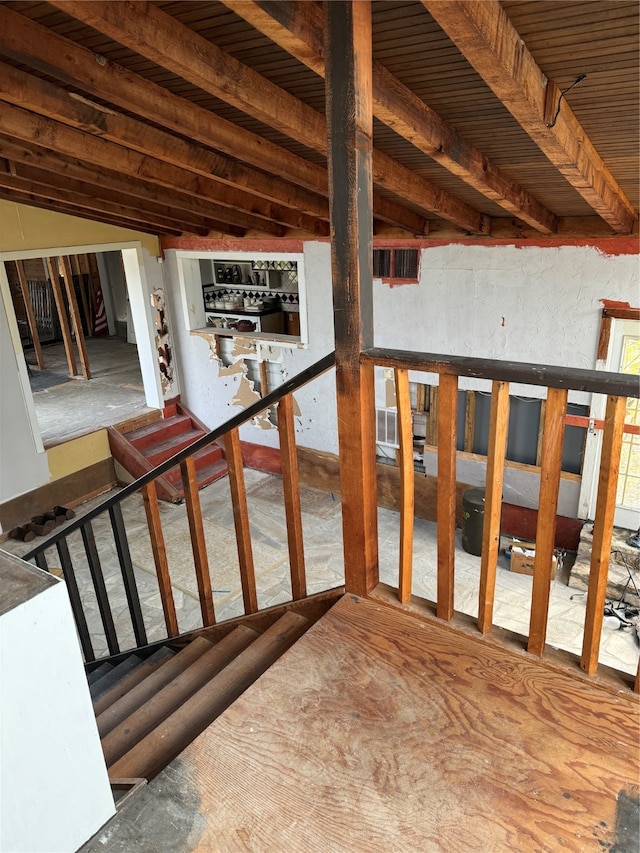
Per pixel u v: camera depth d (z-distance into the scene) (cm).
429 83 259
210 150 391
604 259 469
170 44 232
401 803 141
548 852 128
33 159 406
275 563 579
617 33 210
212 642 288
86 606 537
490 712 163
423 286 563
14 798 114
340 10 155
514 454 566
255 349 721
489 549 178
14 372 629
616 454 145
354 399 189
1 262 601
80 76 268
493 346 543
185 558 598
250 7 186
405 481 189
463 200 448
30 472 659
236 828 138
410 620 199
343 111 163
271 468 766
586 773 145
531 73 231
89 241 681
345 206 172
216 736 161
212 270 872
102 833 137
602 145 309
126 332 1276
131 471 730
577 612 484
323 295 639
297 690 174
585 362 502
